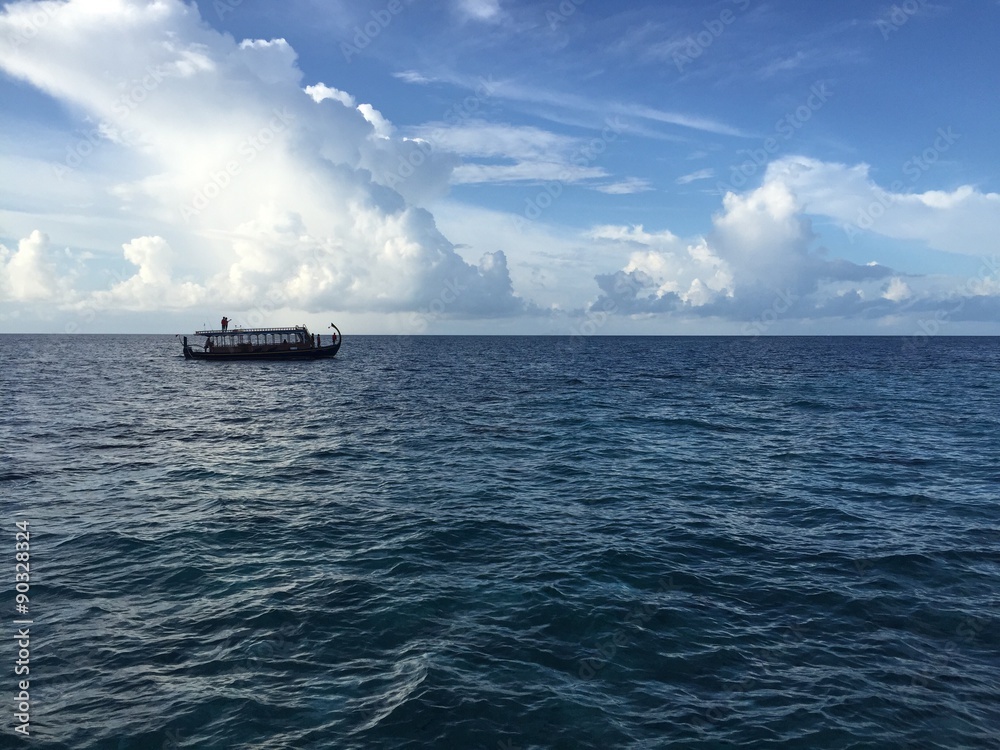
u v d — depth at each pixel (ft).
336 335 335.47
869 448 94.68
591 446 97.25
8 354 416.46
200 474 79.30
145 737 28.30
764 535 55.93
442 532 56.65
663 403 151.43
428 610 40.98
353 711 30.25
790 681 33.17
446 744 27.91
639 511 63.41
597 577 46.52
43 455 89.97
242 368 289.12
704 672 34.04
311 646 36.50
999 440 100.63
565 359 360.89
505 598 42.86
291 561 49.78
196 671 33.81
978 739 28.48
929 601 42.52
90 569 47.93
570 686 32.55
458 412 136.98
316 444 99.60
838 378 220.43
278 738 28.25
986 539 54.49
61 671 33.68
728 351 471.62
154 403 155.43
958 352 449.06
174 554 51.06
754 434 107.24
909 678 33.45
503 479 76.74
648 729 29.17
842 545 53.26
